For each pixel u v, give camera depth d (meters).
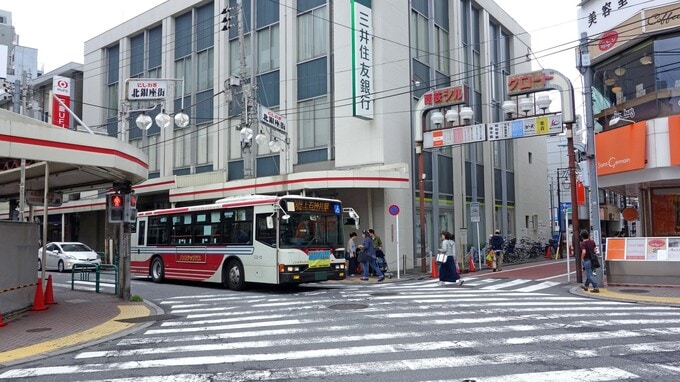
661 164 16.88
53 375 6.91
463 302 12.91
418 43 26.44
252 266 16.52
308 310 12.04
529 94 21.11
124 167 12.53
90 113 36.72
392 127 23.50
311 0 25.66
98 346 8.81
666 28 17.47
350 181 21.19
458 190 28.59
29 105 28.64
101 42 36.56
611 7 19.47
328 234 17.02
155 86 16.73
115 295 15.68
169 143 31.75
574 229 18.16
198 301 14.51
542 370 6.50
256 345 8.43
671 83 17.64
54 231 40.19
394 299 13.62
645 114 18.16
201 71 30.62
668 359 6.98
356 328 9.62
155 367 7.17
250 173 23.88
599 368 6.55
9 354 8.27
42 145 10.61
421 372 6.54
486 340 8.36
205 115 30.05
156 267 20.53
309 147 25.25
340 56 24.20
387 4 23.88
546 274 21.58
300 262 15.99
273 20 27.03
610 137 18.88
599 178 19.61
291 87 25.77
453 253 18.02
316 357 7.46
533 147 39.84
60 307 13.29
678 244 15.67
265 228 16.28
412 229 24.39
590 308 11.81
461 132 21.73
